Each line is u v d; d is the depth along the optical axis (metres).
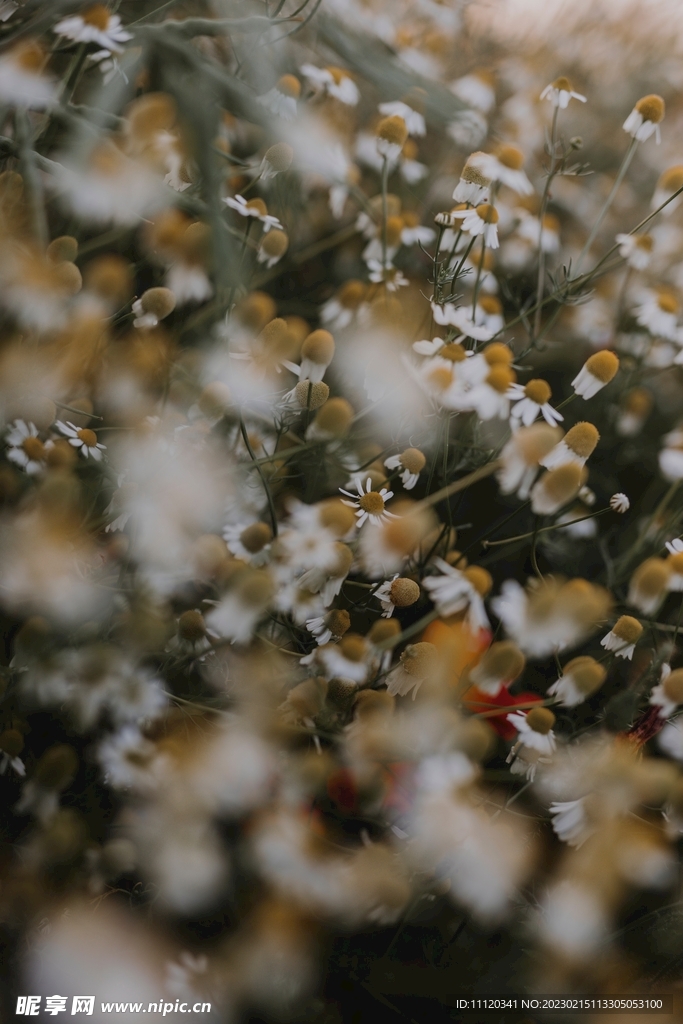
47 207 0.48
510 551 0.50
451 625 0.45
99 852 0.41
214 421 0.44
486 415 0.45
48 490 0.39
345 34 0.55
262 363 0.44
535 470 0.43
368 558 0.43
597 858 0.40
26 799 0.41
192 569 0.42
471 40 0.65
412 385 0.45
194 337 0.49
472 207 0.49
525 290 0.61
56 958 0.38
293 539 0.42
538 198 0.62
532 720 0.42
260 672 0.41
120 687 0.41
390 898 0.39
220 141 0.51
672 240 0.62
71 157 0.42
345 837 0.43
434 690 0.40
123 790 0.42
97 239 0.47
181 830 0.39
